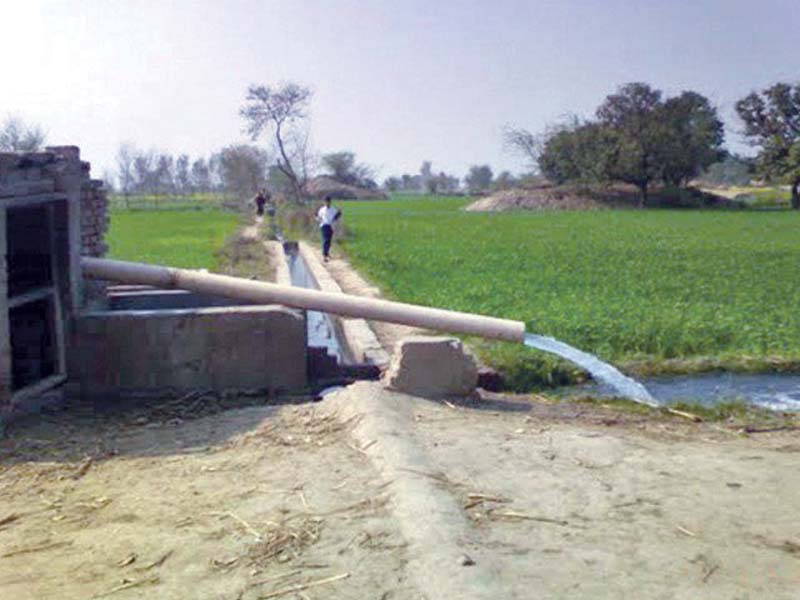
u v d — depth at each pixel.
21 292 8.50
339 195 98.12
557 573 4.62
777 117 68.44
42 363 9.20
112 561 4.93
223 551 5.00
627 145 68.62
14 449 7.18
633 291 17.86
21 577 4.76
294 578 4.61
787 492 6.03
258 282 9.84
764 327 13.46
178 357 9.20
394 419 7.39
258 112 66.69
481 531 5.19
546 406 8.88
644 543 5.08
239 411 8.29
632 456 6.82
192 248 29.70
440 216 58.59
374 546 4.96
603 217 56.66
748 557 4.91
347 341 13.57
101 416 8.40
